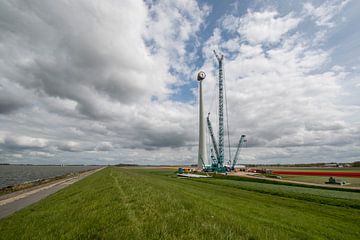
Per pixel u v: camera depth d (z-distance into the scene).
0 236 10.00
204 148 126.12
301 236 11.23
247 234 9.65
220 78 125.12
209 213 12.98
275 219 14.79
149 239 8.00
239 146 120.62
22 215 15.14
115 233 8.52
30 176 113.12
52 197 24.80
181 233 8.81
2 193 40.44
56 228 10.00
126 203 14.60
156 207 13.25
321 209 19.69
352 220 16.03
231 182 50.16
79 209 13.94
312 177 70.69
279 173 94.31
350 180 57.94
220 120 121.19
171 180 53.94
